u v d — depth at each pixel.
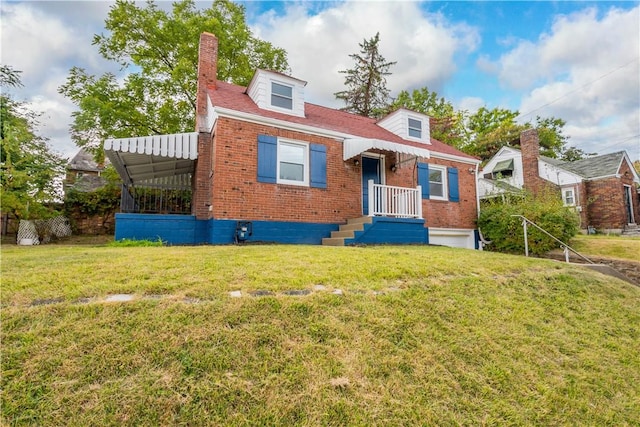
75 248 7.33
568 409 2.54
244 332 2.63
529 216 12.20
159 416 1.88
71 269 3.95
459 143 35.31
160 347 2.35
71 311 2.68
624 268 9.90
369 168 11.99
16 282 3.34
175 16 16.73
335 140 10.73
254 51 18.66
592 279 5.83
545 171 22.59
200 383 2.12
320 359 2.50
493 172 26.42
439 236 13.27
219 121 8.92
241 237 8.73
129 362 2.20
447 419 2.21
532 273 5.64
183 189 13.82
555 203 13.03
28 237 12.28
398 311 3.43
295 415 2.02
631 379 3.12
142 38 16.45
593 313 4.47
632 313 4.73
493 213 13.39
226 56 17.42
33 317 2.57
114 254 5.38
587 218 20.31
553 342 3.47
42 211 13.28
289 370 2.34
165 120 16.92
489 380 2.67
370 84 27.53
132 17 16.06
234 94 11.52
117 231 8.57
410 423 2.11
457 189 13.67
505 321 3.72
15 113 13.88
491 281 4.88
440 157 13.38
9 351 2.20
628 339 3.92
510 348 3.18
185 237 9.27
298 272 4.23
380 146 9.67
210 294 3.19
